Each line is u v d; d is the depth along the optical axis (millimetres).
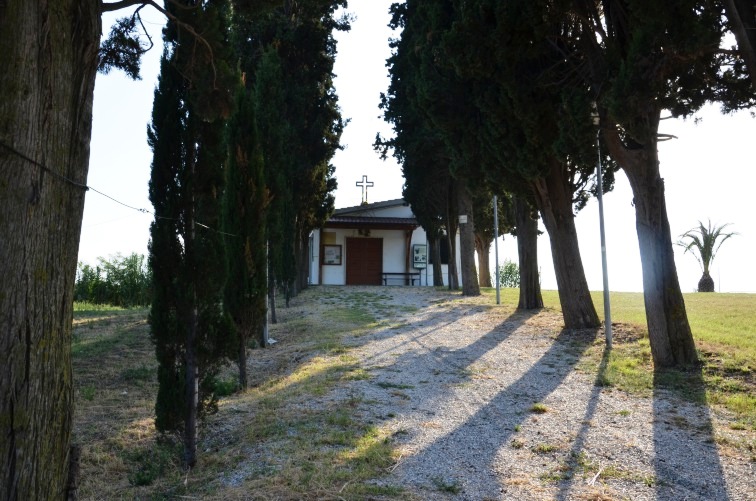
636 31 7914
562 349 11180
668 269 9422
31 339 3076
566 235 13047
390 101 21734
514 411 7309
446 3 12227
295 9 21078
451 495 4746
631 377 8805
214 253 6301
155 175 6160
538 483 5035
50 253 3213
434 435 6312
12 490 2973
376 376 9289
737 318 13820
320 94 21578
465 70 10719
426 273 31906
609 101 8305
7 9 3070
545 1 9852
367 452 5680
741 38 7207
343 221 30188
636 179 9531
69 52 3385
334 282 31734
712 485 5027
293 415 7113
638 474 5258
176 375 6340
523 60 10664
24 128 3074
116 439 7242
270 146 14891
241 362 9797
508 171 12516
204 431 6914
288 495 4672
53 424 3219
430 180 24031
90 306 24953
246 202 9539
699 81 9609
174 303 6277
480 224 30406
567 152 10359
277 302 22172
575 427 6637
